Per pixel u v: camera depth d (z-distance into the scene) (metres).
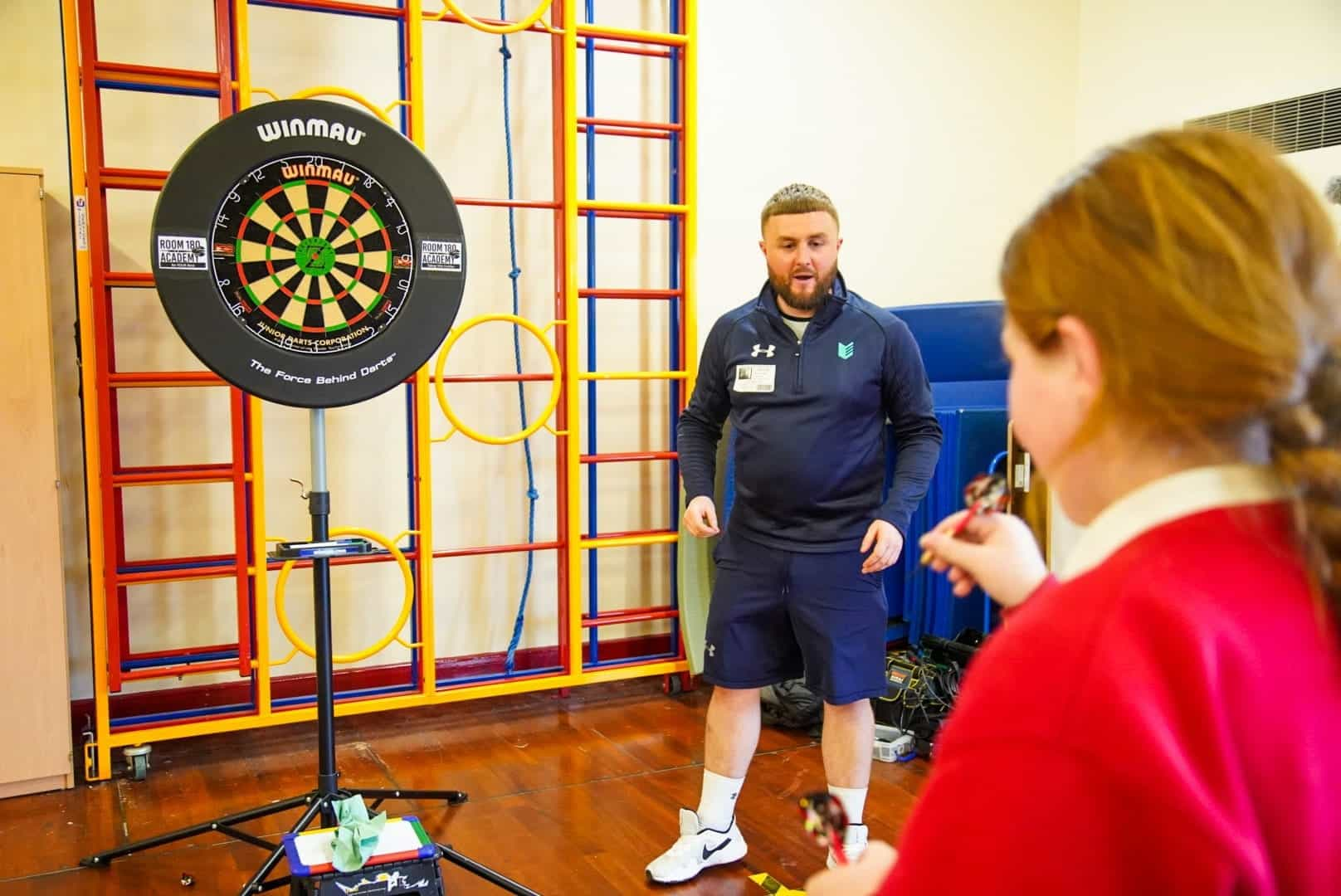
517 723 3.53
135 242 3.26
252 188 2.20
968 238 4.54
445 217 2.34
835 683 2.37
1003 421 3.75
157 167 3.29
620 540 3.65
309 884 1.96
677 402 3.77
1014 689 0.55
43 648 2.91
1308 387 0.58
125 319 3.28
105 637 3.00
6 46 3.11
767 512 2.45
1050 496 3.26
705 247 4.03
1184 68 4.28
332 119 2.23
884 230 4.37
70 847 2.63
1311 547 0.57
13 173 2.80
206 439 3.39
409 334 2.33
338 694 3.46
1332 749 0.56
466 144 3.66
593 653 3.73
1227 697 0.53
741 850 2.56
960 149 4.49
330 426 3.55
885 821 2.79
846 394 2.38
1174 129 0.62
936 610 3.74
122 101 3.23
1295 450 0.57
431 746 3.32
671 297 3.74
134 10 3.22
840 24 4.20
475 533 3.77
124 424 3.29
